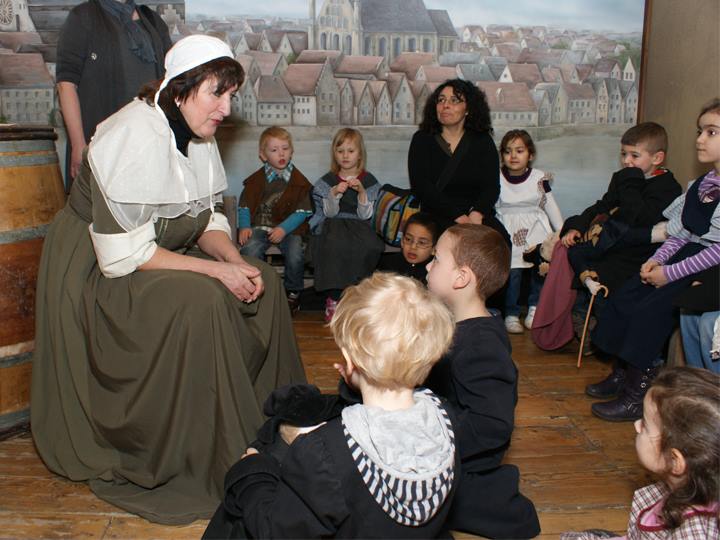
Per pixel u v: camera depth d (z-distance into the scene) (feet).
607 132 14.43
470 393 5.55
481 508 6.05
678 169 12.36
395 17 13.79
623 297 9.15
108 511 6.74
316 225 12.77
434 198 12.03
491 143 12.28
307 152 14.06
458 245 5.95
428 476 4.11
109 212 6.87
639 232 9.89
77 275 7.27
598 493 7.18
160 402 6.77
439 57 14.05
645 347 8.76
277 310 7.75
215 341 6.66
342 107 13.97
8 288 8.01
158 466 6.85
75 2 12.96
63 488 7.16
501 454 6.09
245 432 6.64
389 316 4.31
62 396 7.28
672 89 12.57
